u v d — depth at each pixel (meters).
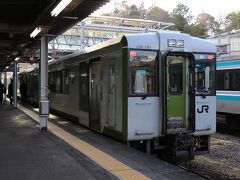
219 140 14.35
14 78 24.55
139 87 9.27
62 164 7.67
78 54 14.11
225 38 27.47
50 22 11.95
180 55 9.55
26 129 13.04
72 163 7.76
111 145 9.86
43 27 12.53
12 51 21.84
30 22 15.26
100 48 11.25
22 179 6.59
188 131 9.62
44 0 11.74
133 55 9.18
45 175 6.84
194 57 9.64
